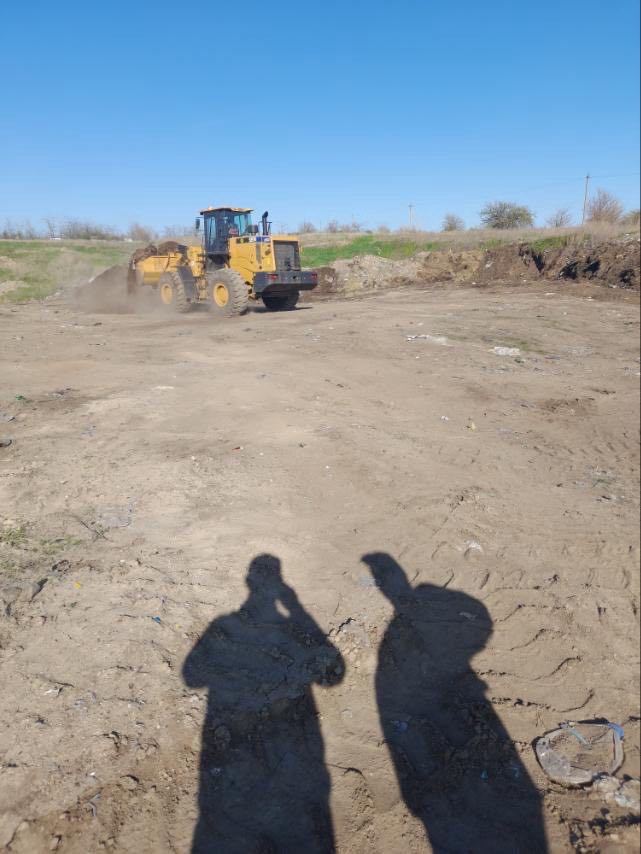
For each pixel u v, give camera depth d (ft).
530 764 11.43
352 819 9.77
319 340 42.34
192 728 10.55
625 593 16.66
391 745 11.20
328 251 106.01
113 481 18.35
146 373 31.42
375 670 12.82
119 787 9.34
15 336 41.88
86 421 23.43
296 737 11.03
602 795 10.92
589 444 26.91
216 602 13.64
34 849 8.39
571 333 48.42
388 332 46.14
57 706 10.42
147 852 8.64
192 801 9.48
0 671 10.95
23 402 25.53
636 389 34.76
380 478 20.83
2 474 18.17
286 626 13.35
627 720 12.75
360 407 28.32
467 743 11.55
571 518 19.99
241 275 55.52
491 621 14.88
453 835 9.82
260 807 9.68
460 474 22.11
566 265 77.05
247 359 35.88
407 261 88.58
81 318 55.36
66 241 127.13
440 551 17.15
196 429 23.43
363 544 16.89
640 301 61.21
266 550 15.81
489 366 38.01
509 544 18.07
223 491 18.48
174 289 58.49
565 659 14.11
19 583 13.19
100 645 11.85
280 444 22.57
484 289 73.46
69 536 15.30
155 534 15.84
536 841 9.97
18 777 9.20
